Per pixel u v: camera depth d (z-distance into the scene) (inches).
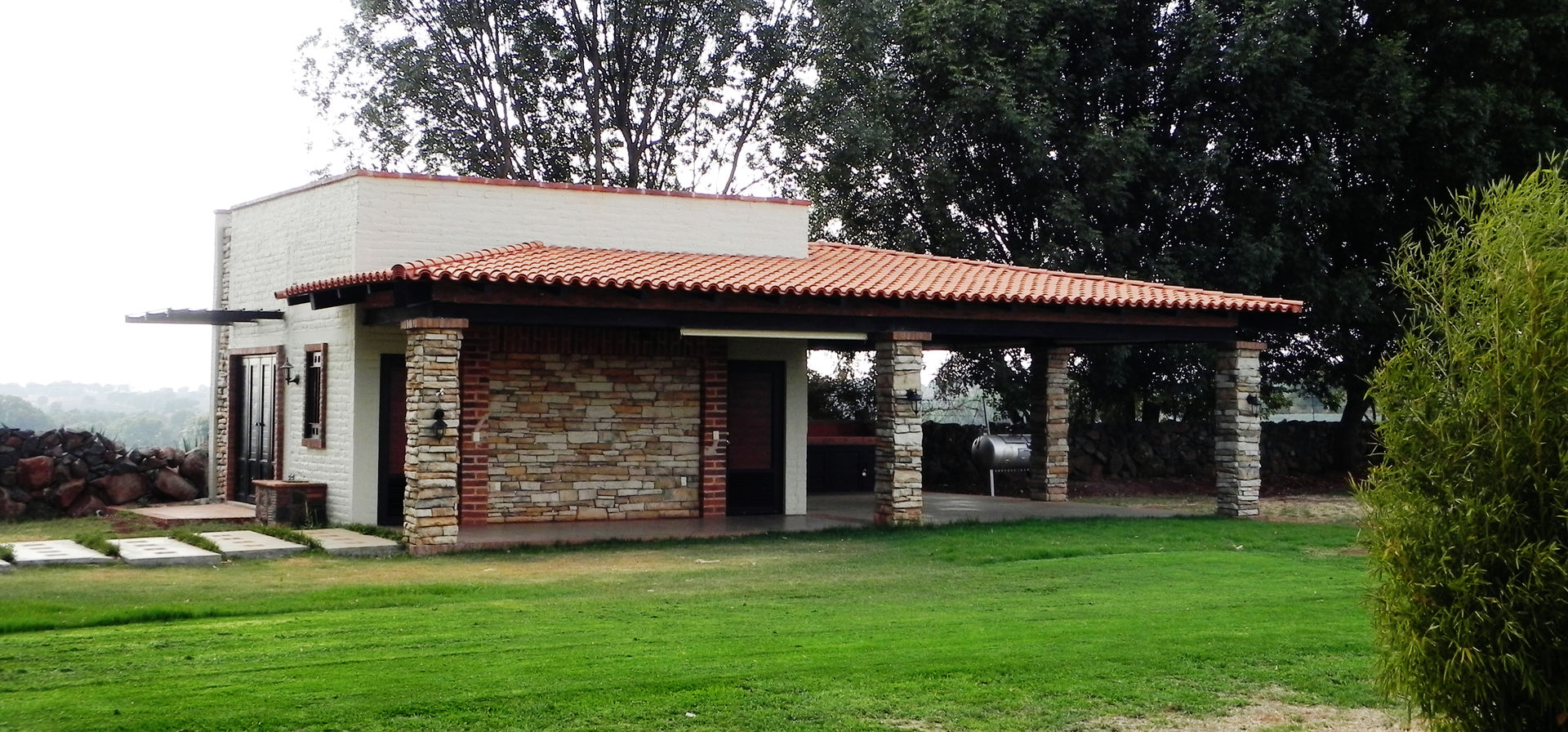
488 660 303.4
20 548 525.0
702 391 689.6
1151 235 1045.2
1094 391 1073.5
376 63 1262.3
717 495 687.7
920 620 370.3
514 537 577.0
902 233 1106.1
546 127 1314.0
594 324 565.9
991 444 904.9
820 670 296.0
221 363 788.0
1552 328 204.4
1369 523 228.7
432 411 533.0
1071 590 438.3
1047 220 1031.6
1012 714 265.4
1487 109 946.1
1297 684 294.0
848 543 576.7
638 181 1316.4
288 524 632.4
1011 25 1007.6
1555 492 201.0
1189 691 285.7
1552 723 207.5
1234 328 717.3
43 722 241.1
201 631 343.3
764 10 1296.8
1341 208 1016.2
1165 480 1044.5
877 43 1167.6
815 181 1234.6
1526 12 992.2
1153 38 1053.8
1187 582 458.3
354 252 623.8
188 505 746.8
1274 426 1106.7
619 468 668.1
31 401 1624.0
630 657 309.0
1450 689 213.5
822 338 679.7
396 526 619.5
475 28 1254.3
